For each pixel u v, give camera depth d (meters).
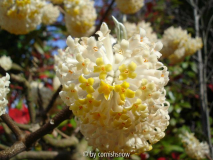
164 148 0.31
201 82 0.32
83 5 0.22
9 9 0.17
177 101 0.36
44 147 0.23
